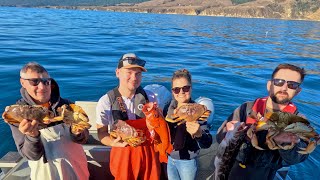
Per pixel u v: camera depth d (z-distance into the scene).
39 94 2.91
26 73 2.86
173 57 16.67
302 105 8.98
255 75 12.86
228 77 12.15
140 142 3.07
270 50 22.78
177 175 3.48
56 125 3.07
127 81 3.28
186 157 3.37
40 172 3.10
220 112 8.02
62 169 3.11
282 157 2.98
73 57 14.50
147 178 3.38
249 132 2.99
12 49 15.61
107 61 13.98
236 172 3.21
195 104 3.07
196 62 15.37
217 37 31.28
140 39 24.98
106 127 3.40
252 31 43.78
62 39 21.64
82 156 3.32
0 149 5.71
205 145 3.20
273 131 2.77
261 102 3.27
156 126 3.12
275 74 3.12
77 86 9.55
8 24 32.28
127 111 3.40
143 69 3.27
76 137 3.05
